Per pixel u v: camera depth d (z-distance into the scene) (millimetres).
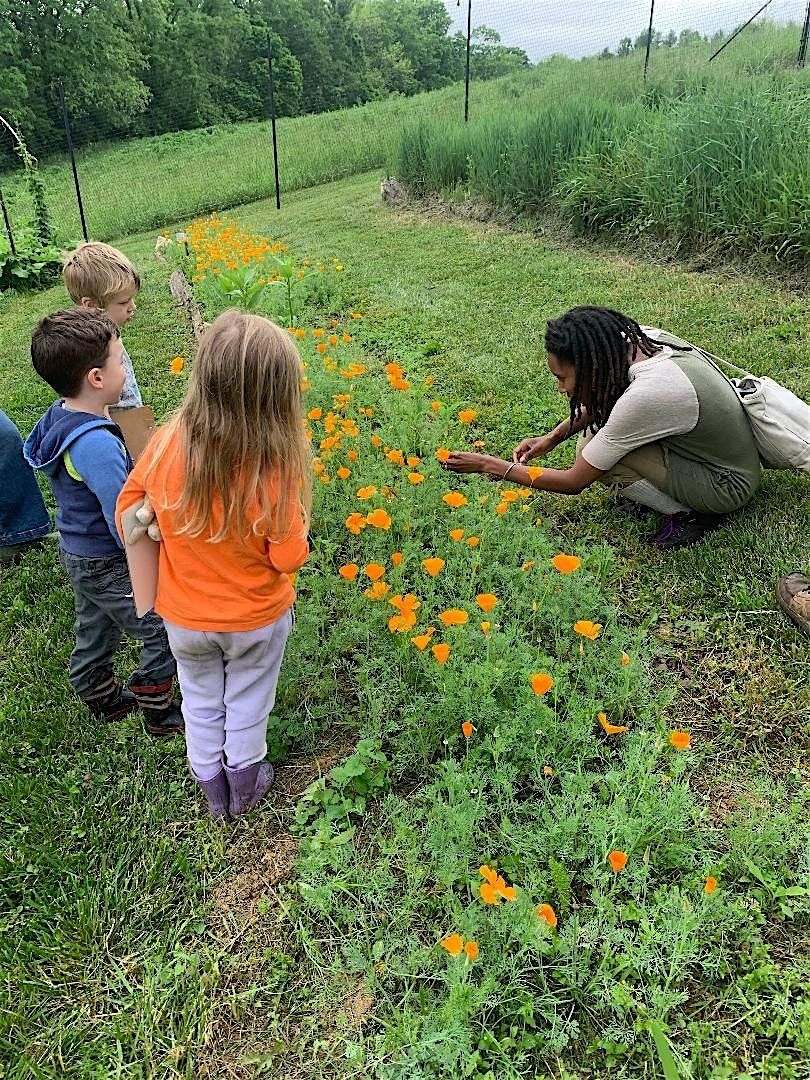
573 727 2141
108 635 2451
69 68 35000
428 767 2268
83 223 11297
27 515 3576
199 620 1921
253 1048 1690
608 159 7238
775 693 2383
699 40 15125
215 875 2064
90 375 2229
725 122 6148
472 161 9188
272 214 12031
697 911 1736
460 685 2281
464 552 2928
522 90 17719
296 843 2125
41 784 2352
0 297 10062
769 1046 1590
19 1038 1734
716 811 2062
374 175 14031
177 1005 1777
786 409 2975
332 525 3291
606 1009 1669
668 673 2516
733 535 3055
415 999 1724
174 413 1963
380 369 5047
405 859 1915
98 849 2146
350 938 1850
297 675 2498
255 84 42656
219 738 2129
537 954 1747
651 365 2873
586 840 1943
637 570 2996
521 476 3059
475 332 5543
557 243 7555
